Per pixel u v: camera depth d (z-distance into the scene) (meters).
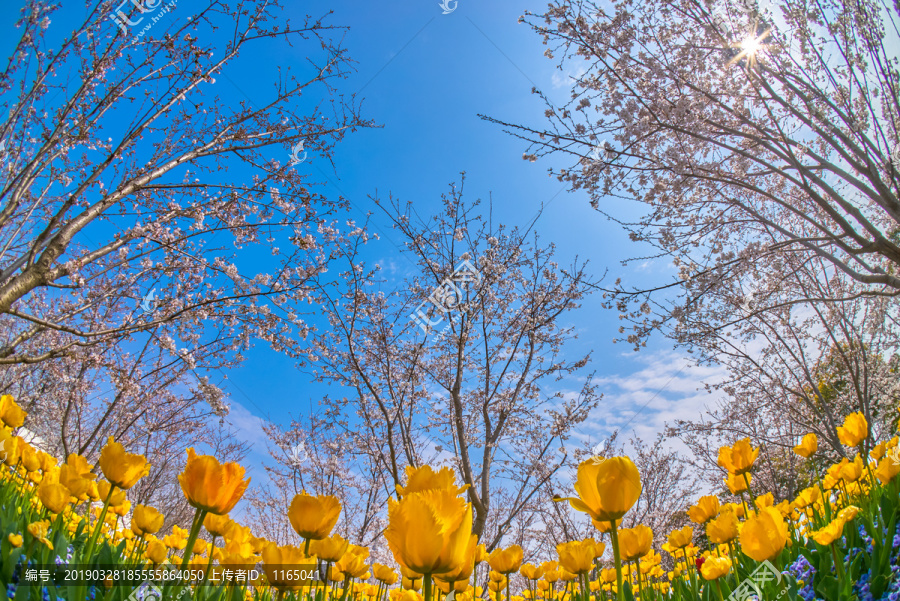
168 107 5.21
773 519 1.16
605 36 5.05
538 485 7.25
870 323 8.52
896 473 1.49
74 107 4.80
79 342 4.76
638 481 0.87
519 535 9.16
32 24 4.49
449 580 0.88
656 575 2.21
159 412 8.05
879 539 1.29
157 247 5.38
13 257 6.25
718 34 4.72
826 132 4.84
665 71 4.93
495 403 7.52
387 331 7.79
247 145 5.92
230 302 5.85
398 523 0.70
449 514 0.72
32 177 4.96
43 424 8.98
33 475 1.83
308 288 5.98
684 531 1.99
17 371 7.02
